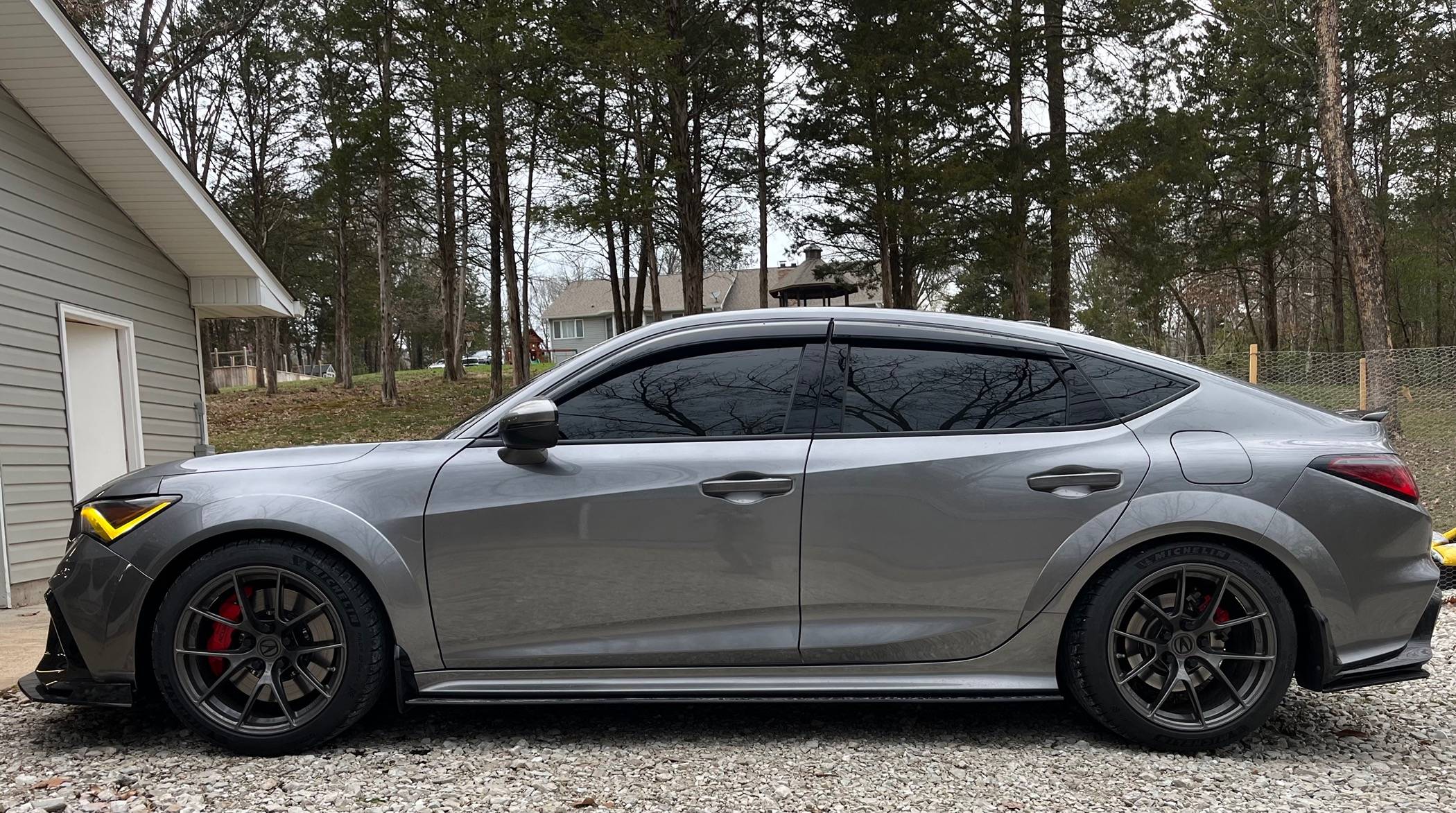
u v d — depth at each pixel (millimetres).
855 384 3279
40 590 7387
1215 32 28562
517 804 2713
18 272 7367
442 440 3312
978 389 3277
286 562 3096
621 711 3664
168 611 3090
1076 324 45562
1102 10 20375
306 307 50031
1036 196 20859
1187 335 57844
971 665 3162
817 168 26078
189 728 3119
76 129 7773
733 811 2666
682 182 24391
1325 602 3033
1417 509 3104
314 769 3008
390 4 24500
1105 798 2746
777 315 3398
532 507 3143
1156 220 20094
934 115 21531
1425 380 10281
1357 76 27938
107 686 3111
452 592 3137
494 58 21031
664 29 23250
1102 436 3186
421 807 2684
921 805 2699
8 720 3588
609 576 3148
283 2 25953
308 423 25016
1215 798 2744
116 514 3170
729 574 3143
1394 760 3066
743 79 25281
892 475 3139
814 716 3590
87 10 18375
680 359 3342
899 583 3135
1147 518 3051
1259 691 3047
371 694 3152
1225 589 3070
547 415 3043
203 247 9656
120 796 2779
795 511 3137
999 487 3123
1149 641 3107
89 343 8633
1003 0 21062
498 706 3727
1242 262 36812
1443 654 4410
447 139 24047
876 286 31453
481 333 58125
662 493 3141
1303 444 3143
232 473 3227
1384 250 29844
